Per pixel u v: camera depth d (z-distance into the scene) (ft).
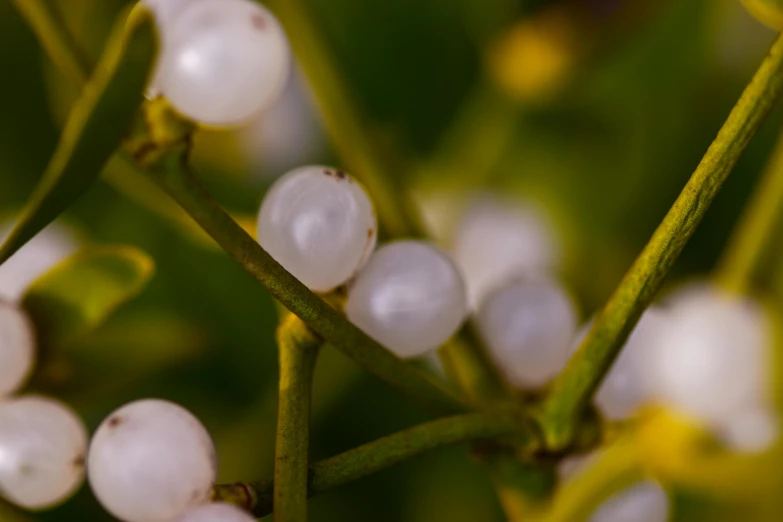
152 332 0.69
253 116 0.60
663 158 0.77
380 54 0.79
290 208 0.58
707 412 0.66
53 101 0.71
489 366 0.63
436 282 0.60
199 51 0.58
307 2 0.71
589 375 0.60
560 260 0.76
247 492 0.58
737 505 0.68
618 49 0.77
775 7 0.61
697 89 0.77
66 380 0.65
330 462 0.57
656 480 0.65
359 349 0.58
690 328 0.66
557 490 0.63
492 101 0.79
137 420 0.58
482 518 0.73
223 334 0.74
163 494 0.57
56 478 0.61
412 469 0.74
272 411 0.72
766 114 0.58
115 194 0.74
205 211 0.58
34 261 0.69
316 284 0.59
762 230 0.67
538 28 0.77
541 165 0.78
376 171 0.68
